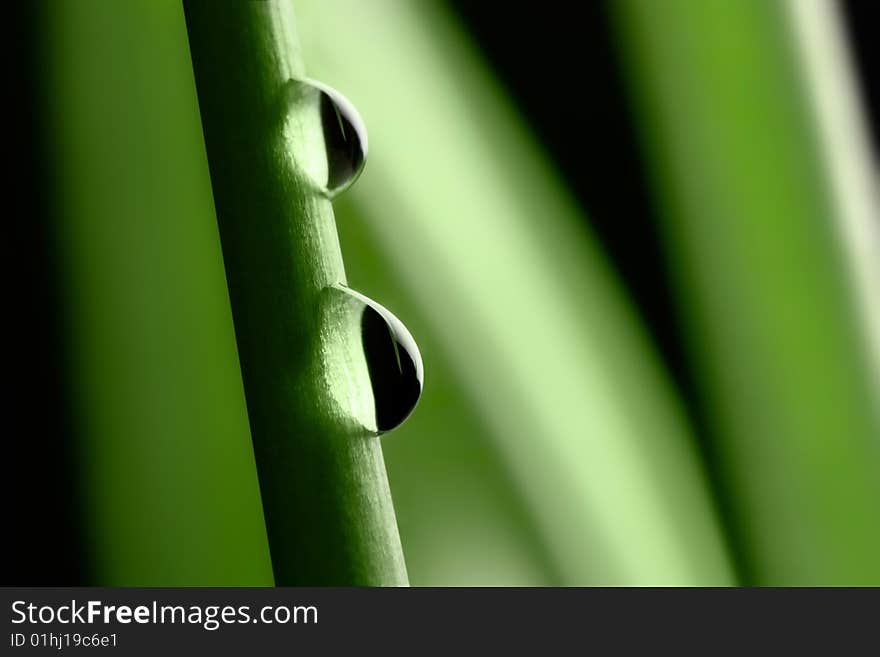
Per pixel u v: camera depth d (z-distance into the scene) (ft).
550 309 0.40
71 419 0.33
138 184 0.34
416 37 0.41
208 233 0.34
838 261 0.40
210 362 0.34
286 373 0.28
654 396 0.41
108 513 0.33
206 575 0.33
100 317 0.34
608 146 0.42
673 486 0.40
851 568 0.39
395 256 0.39
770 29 0.41
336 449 0.28
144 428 0.33
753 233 0.41
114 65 0.34
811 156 0.41
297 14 0.39
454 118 0.41
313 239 0.28
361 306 0.28
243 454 0.33
